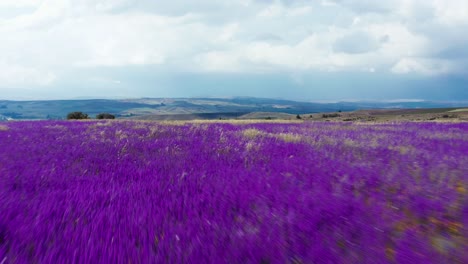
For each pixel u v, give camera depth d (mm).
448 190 4629
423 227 3318
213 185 4770
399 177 5426
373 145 9781
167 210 3691
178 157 7242
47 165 6238
